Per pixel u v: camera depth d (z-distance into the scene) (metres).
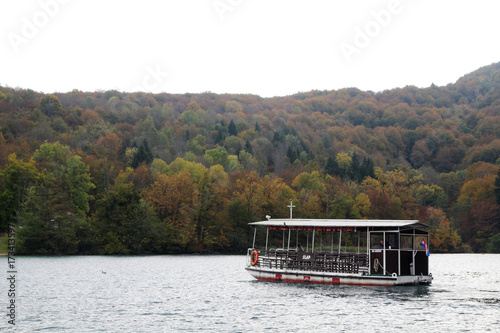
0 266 77.06
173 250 122.44
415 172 190.25
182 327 33.28
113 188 135.25
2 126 169.88
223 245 126.75
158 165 158.88
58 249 105.81
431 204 172.38
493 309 39.31
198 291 49.09
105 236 112.31
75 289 50.38
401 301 42.56
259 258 58.28
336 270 52.28
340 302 41.94
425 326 33.59
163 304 41.62
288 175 172.88
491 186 161.50
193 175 152.50
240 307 40.00
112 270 72.06
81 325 33.84
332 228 53.44
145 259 100.19
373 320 35.22
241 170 169.62
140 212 117.06
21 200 115.81
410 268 50.94
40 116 193.75
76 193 120.25
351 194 150.88
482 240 151.50
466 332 32.12
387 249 50.19
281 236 128.38
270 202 134.00
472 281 61.19
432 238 149.12
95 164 148.38
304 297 44.53
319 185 154.25
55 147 142.12
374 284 49.88
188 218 126.69
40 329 32.69
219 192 129.75
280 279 55.50
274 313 37.53
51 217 106.38
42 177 118.50
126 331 32.25
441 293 47.84
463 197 167.62
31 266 77.69
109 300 43.66
